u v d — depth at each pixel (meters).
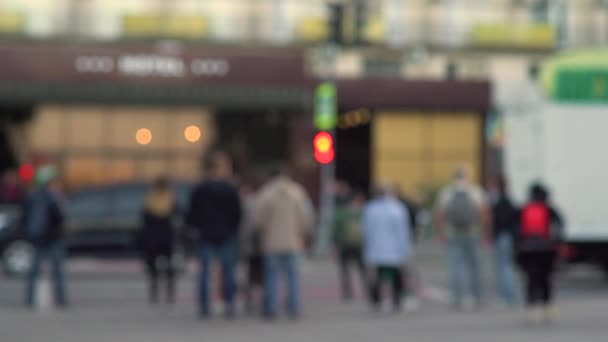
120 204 48.16
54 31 76.25
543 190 29.06
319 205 75.94
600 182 39.75
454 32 83.69
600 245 40.44
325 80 75.94
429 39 83.44
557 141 39.75
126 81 73.12
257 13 79.81
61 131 74.00
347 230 36.69
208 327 28.20
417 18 83.31
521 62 84.56
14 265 45.91
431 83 79.94
